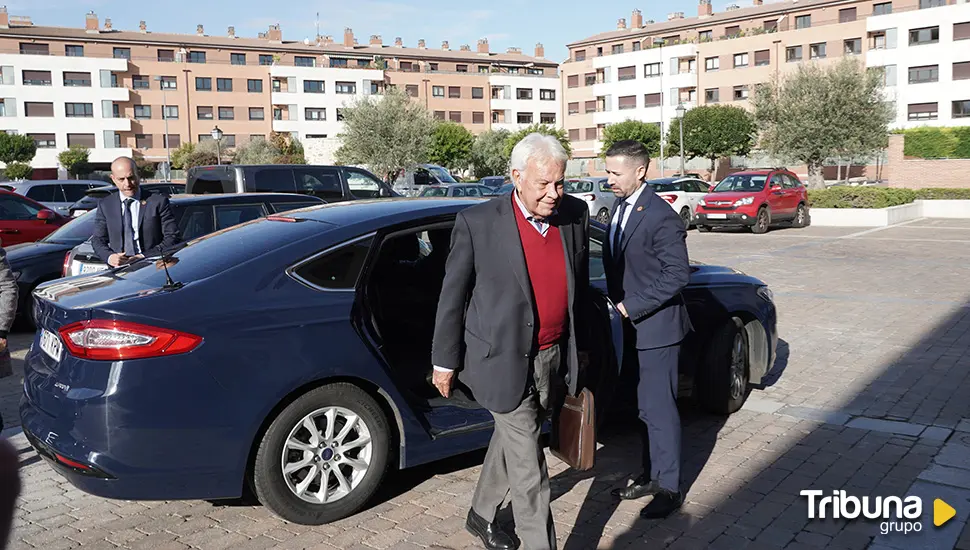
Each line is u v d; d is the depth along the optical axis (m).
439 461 4.71
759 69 65.50
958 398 5.71
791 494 4.12
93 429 3.34
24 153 67.38
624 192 3.92
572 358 3.27
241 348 3.53
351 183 12.24
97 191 14.77
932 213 24.92
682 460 4.61
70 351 3.46
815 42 62.34
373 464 3.92
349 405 3.83
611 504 4.05
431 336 4.80
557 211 3.30
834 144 31.19
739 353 5.43
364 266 3.99
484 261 3.15
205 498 3.53
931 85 56.72
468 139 66.38
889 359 6.90
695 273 5.37
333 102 79.94
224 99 76.31
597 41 81.06
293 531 3.78
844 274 12.18
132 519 3.94
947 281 11.20
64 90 70.31
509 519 3.82
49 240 9.49
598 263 4.97
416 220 4.23
